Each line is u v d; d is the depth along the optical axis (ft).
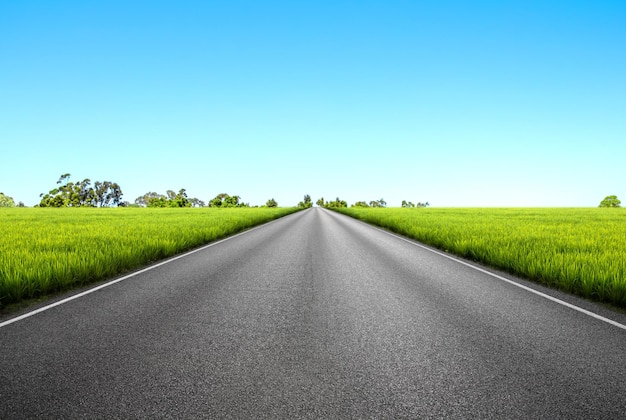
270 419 7.92
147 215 123.13
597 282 19.19
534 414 8.20
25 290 18.43
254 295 18.84
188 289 20.26
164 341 12.38
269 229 66.54
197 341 12.39
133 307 16.63
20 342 12.32
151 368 10.34
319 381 9.61
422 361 10.85
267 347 11.87
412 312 15.87
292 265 28.22
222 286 20.98
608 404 8.63
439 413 8.20
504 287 21.07
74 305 17.06
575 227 60.18
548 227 59.62
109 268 24.58
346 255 33.73
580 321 14.84
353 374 10.01
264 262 29.73
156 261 30.71
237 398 8.77
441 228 55.72
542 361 10.92
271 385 9.39
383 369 10.32
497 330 13.61
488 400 8.74
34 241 38.55
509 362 10.83
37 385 9.37
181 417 8.00
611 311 16.39
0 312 16.08
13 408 8.34
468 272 25.77
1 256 26.96
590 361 10.95
